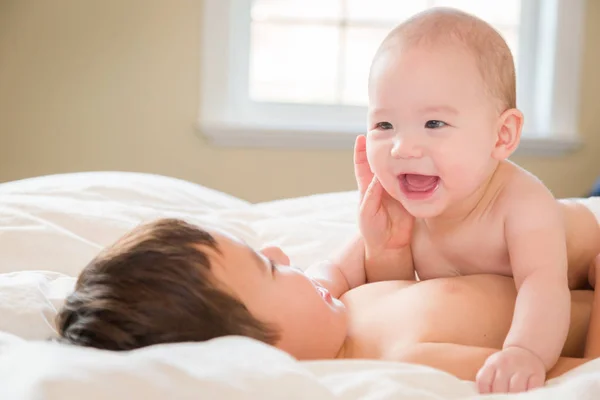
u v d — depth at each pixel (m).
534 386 0.73
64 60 2.34
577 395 0.65
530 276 0.87
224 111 2.40
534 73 2.59
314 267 1.12
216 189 2.43
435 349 0.84
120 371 0.54
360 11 2.57
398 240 1.05
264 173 2.44
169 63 2.37
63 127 2.36
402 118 0.90
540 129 2.55
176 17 2.36
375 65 0.92
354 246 1.12
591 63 2.51
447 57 0.88
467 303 0.90
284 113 2.54
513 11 2.60
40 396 0.51
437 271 1.04
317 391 0.59
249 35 2.50
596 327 0.90
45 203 1.27
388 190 0.94
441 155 0.88
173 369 0.56
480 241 0.96
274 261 0.87
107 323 0.72
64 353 0.58
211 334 0.72
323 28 2.56
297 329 0.82
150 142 2.39
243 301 0.77
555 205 0.93
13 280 0.95
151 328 0.71
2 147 2.35
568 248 1.01
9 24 2.32
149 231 0.77
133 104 2.37
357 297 0.99
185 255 0.74
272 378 0.58
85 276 0.77
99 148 2.38
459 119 0.88
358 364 0.73
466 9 2.59
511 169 0.97
